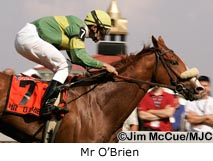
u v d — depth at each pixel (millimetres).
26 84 7988
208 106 9555
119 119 8297
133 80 8344
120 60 8539
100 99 8195
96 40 8469
